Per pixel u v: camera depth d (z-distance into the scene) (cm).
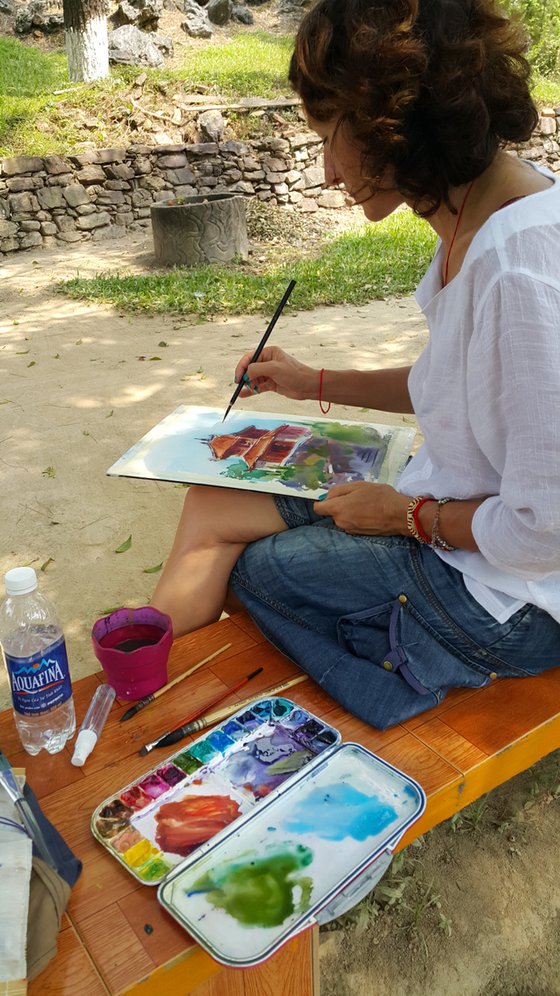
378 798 149
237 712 171
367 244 887
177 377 529
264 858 137
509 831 221
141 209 1014
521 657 176
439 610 172
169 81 1117
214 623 204
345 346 589
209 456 218
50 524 358
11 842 128
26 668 156
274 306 688
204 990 141
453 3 140
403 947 195
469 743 163
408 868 211
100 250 938
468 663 177
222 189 1052
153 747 164
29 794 145
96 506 372
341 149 155
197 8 1546
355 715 170
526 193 150
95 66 1141
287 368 235
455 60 137
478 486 164
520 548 147
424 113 141
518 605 169
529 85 150
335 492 184
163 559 332
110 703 174
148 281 761
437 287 172
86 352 588
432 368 164
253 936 124
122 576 321
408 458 223
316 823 144
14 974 113
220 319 663
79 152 978
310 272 780
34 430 453
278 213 1041
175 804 150
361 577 178
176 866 135
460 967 193
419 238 904
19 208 928
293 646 182
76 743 162
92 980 120
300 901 130
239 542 204
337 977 190
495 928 200
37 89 1139
